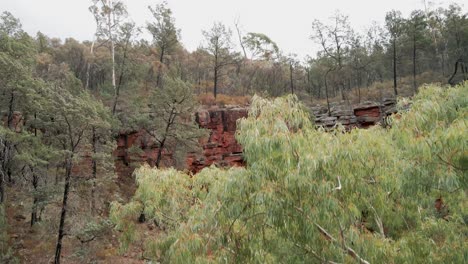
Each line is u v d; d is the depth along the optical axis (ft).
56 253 55.42
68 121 59.41
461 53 119.03
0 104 65.82
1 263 54.39
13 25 78.74
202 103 109.50
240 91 141.49
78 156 59.77
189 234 18.83
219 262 18.12
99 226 56.65
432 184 18.48
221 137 95.55
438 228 22.40
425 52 148.25
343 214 17.76
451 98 23.07
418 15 124.06
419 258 20.42
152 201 27.12
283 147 16.83
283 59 157.17
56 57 148.66
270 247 19.90
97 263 57.36
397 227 26.05
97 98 96.02
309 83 165.58
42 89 61.36
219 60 130.62
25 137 58.23
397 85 132.26
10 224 63.77
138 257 56.49
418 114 19.19
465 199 21.35
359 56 143.43
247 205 18.06
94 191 68.23
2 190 62.80
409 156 18.67
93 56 138.41
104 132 73.56
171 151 85.51
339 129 19.33
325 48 124.67
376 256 19.03
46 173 65.51
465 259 19.07
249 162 17.90
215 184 21.66
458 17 129.18
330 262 19.11
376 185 20.81
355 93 135.23
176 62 136.15
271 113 18.45
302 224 17.62
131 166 83.25
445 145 16.46
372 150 18.16
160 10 115.55
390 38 138.31
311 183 16.47
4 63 58.18
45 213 66.03
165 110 78.02
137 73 99.96
